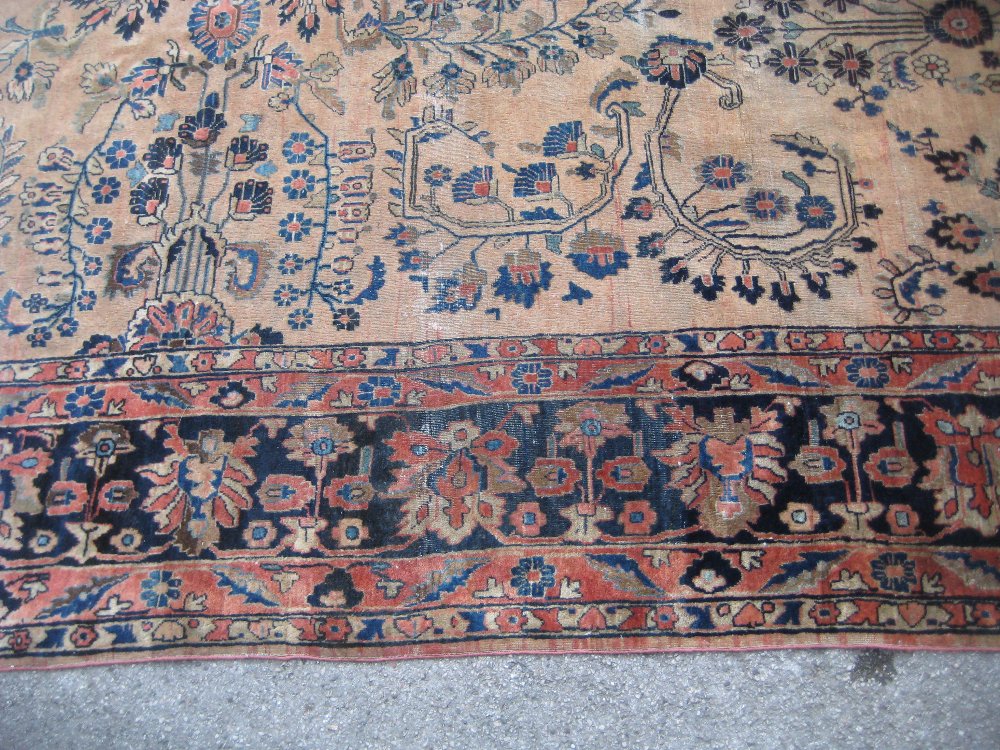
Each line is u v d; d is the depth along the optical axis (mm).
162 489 1763
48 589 1710
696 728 1617
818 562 1651
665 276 1874
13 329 1908
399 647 1653
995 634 1597
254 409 1808
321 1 2189
